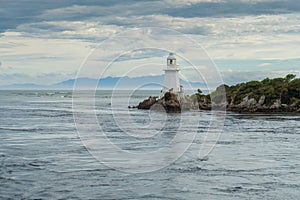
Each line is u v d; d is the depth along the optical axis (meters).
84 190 20.12
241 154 29.19
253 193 19.83
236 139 36.59
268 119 55.97
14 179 22.00
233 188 20.61
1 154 28.95
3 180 21.81
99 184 21.17
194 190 20.28
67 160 26.81
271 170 24.27
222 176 22.84
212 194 19.67
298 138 37.47
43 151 30.23
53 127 46.22
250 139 36.59
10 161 26.47
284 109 66.94
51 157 27.86
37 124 49.78
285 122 52.00
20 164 25.61
